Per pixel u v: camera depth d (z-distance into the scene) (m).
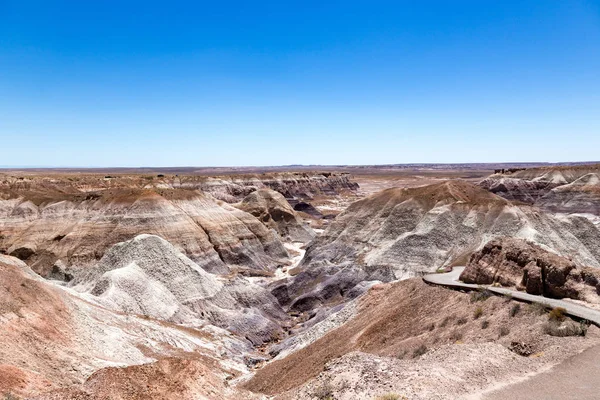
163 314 48.38
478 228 70.25
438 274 38.78
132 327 38.81
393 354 24.56
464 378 16.80
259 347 48.88
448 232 70.81
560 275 26.64
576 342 19.59
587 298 25.30
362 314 37.28
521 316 23.97
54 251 77.81
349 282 62.88
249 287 60.34
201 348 41.31
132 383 19.81
